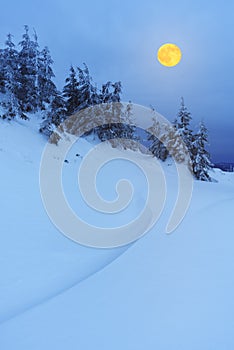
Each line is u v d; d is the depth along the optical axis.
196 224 7.98
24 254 6.82
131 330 3.26
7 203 8.97
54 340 3.23
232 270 4.61
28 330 3.47
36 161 14.27
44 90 24.78
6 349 3.14
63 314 3.79
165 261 5.30
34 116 23.22
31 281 5.68
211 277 4.42
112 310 3.76
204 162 29.62
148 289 4.21
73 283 5.59
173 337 3.04
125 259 5.62
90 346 3.06
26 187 10.69
